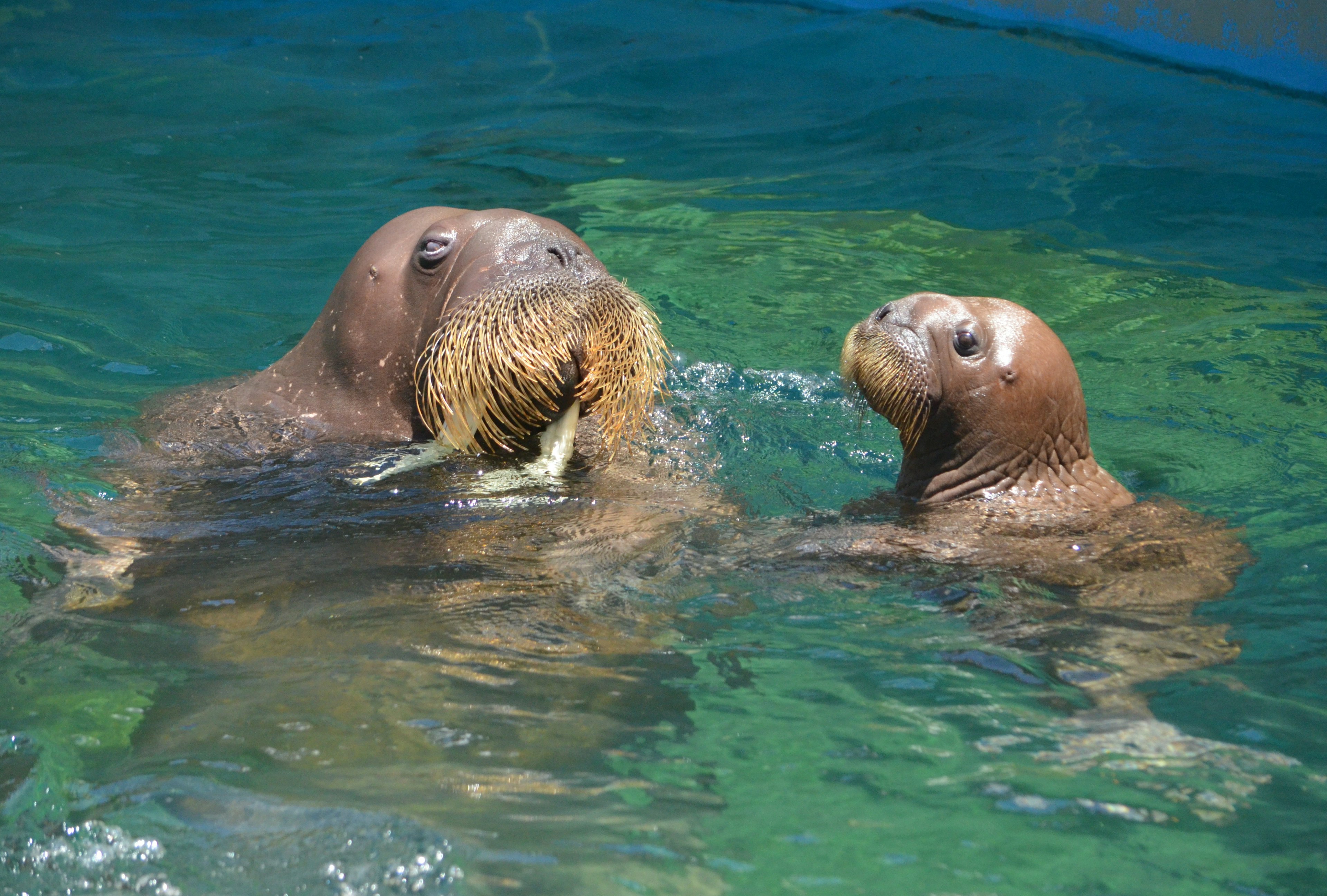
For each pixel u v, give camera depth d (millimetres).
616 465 12688
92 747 7852
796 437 14430
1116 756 7664
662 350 12281
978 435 12930
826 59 28484
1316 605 10016
